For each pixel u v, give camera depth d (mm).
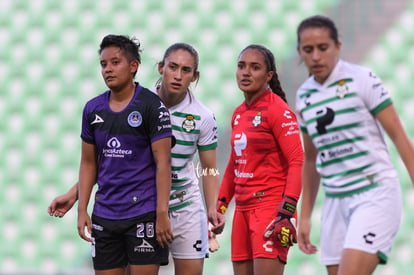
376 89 13781
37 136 46781
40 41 50062
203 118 18219
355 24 48625
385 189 13875
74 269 41656
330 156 14242
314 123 14258
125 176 15883
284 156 17578
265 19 49594
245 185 17781
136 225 15867
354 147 13977
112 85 15789
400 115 45438
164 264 16484
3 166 45812
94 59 49188
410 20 48375
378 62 47125
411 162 13750
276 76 18297
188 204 18359
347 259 13508
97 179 16719
